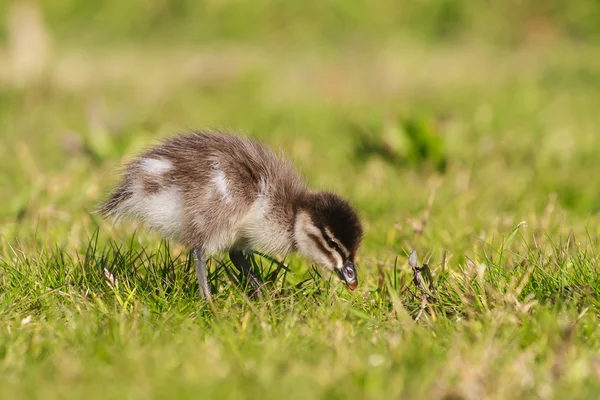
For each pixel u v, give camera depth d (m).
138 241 12.25
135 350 8.38
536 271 10.27
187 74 29.00
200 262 10.59
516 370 7.87
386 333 9.05
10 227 13.37
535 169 17.33
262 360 8.16
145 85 27.77
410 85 27.78
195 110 24.67
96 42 34.25
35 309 9.90
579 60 30.33
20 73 27.28
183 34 34.88
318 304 10.05
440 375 7.74
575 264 10.46
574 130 21.34
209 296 9.94
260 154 11.18
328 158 18.70
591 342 8.66
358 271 11.45
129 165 11.08
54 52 31.81
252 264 11.62
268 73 29.16
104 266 10.84
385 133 18.09
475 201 15.17
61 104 25.28
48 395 7.34
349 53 32.59
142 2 34.84
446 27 34.81
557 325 8.78
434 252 11.85
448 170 17.19
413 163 17.70
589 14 34.19
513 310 9.29
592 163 18.19
